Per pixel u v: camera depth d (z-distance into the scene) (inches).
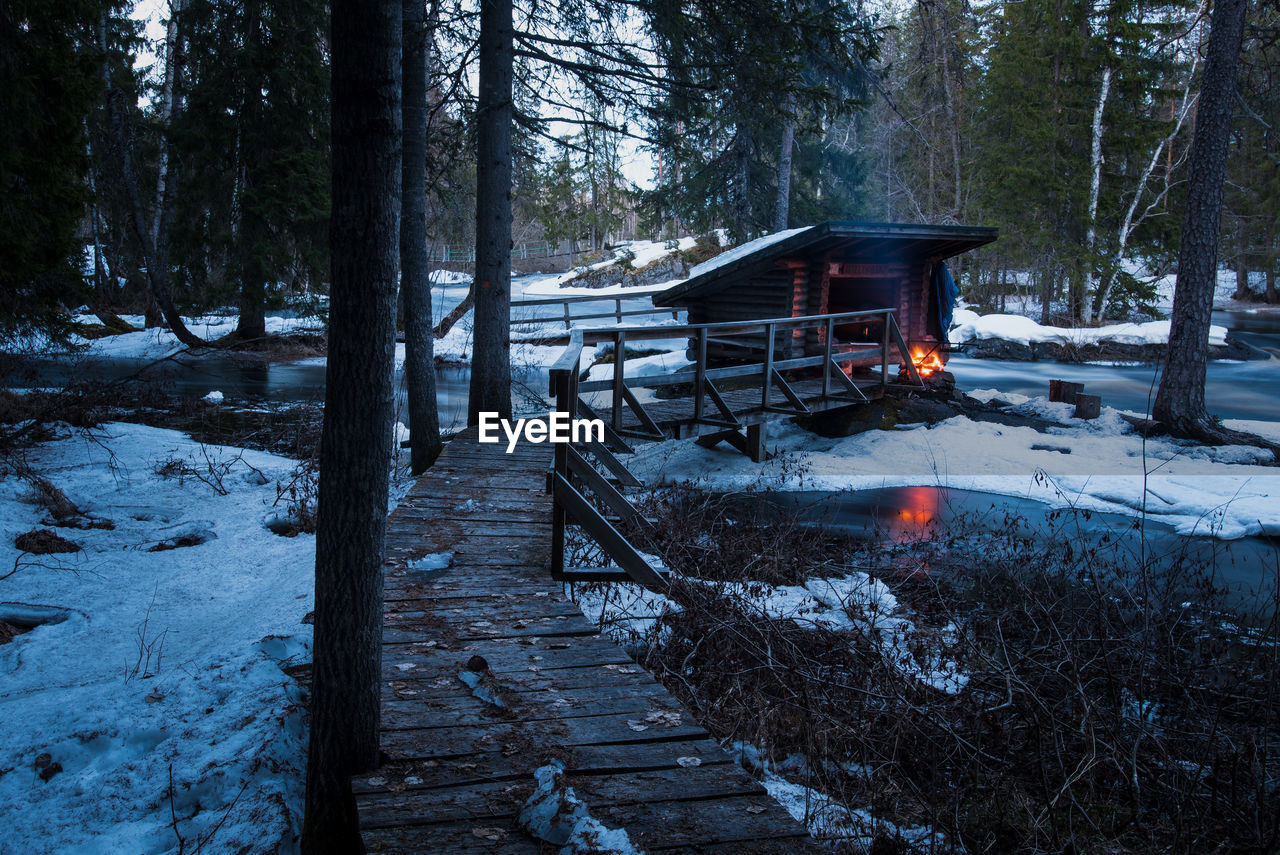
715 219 1144.2
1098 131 1247.5
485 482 322.7
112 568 267.1
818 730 157.3
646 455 497.4
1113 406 686.5
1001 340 1061.8
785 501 397.4
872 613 232.2
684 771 119.5
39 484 332.8
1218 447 492.1
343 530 112.0
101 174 1079.6
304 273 947.3
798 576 269.6
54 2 476.7
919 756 162.6
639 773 118.6
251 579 262.5
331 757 114.3
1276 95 700.7
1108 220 1364.4
